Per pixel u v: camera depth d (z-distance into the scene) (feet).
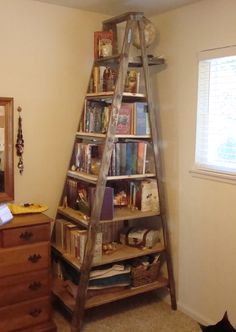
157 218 9.95
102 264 8.41
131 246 9.34
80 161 9.11
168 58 9.28
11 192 8.77
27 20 8.65
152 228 10.11
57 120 9.39
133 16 8.30
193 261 9.08
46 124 9.24
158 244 9.53
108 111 8.44
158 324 8.84
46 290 8.07
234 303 8.13
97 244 8.30
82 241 8.27
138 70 9.66
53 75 9.18
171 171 9.50
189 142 8.91
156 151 9.01
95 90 9.09
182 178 9.19
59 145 9.50
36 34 8.81
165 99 9.48
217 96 8.31
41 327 8.07
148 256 9.52
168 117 9.45
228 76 8.02
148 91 8.77
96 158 8.65
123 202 9.36
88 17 9.46
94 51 9.32
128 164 8.77
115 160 8.55
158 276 9.69
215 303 8.59
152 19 9.67
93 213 8.02
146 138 9.09
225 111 8.16
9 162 8.67
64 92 9.39
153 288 9.25
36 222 7.80
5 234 7.52
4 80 8.54
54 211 9.64
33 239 7.82
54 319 8.87
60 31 9.12
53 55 9.11
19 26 8.57
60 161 9.57
